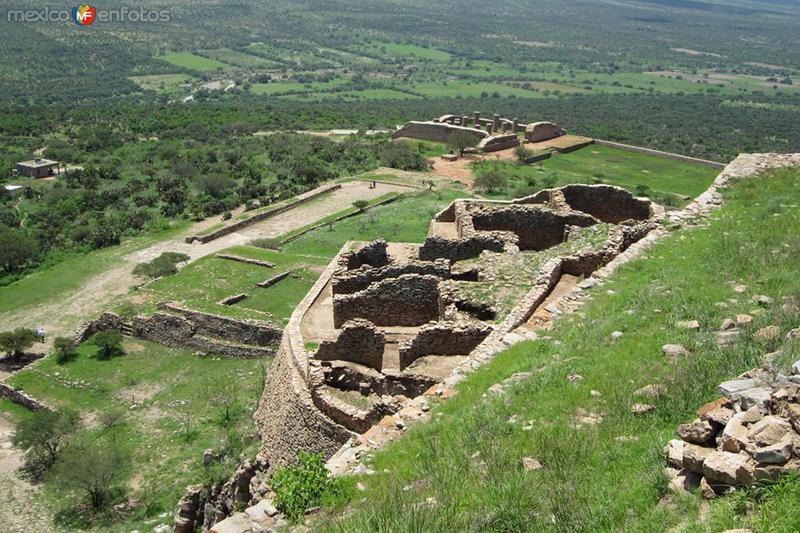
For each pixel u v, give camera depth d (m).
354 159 103.69
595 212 34.34
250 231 72.12
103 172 97.12
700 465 9.53
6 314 56.50
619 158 111.88
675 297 17.70
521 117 165.00
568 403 13.20
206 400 39.44
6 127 129.62
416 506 10.52
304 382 22.20
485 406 13.95
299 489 12.03
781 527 7.96
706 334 14.79
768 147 130.25
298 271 55.94
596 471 10.83
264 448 23.58
